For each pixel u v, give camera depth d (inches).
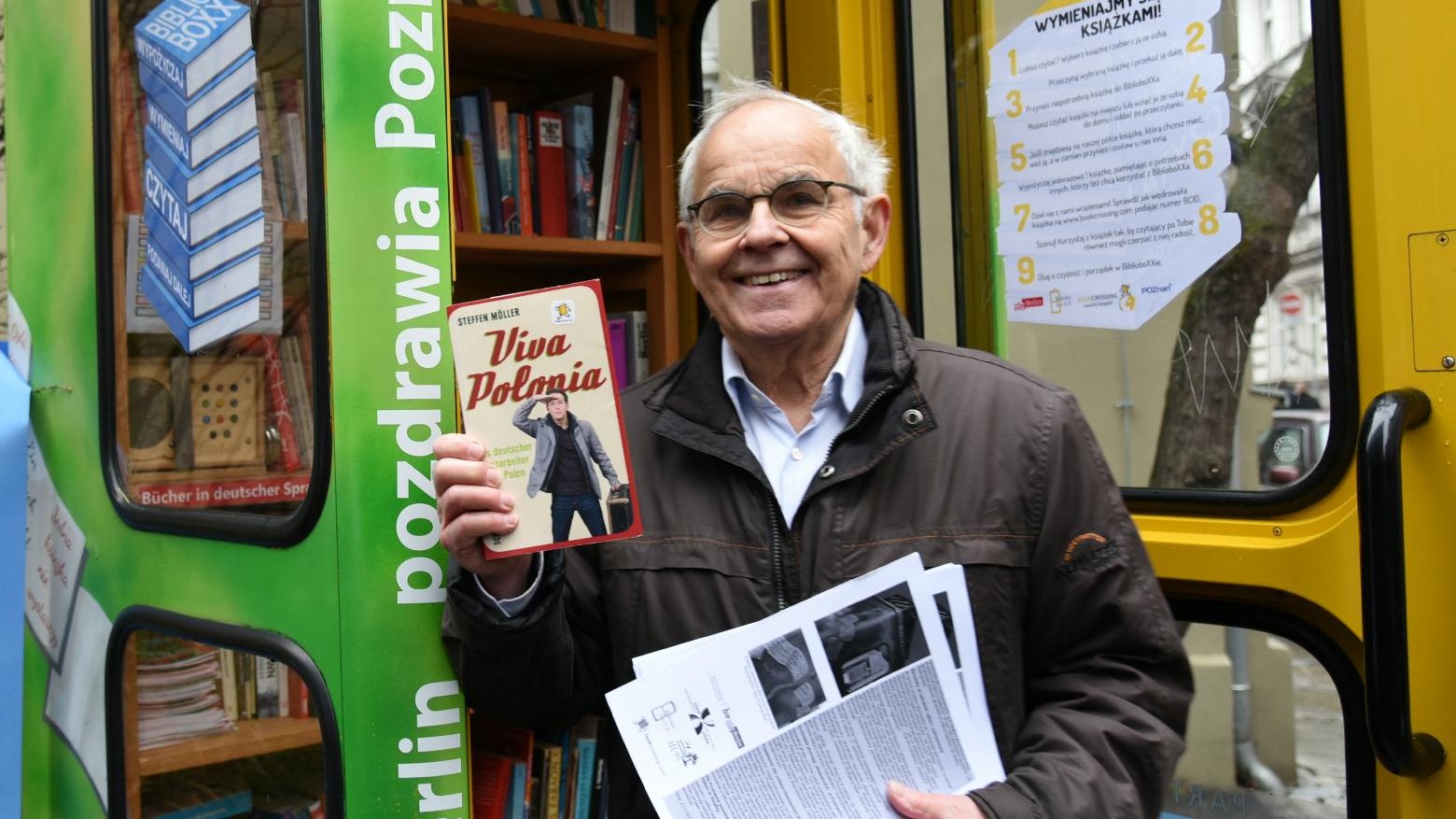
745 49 103.3
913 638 58.6
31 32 93.8
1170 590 74.7
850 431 62.1
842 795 57.0
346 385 57.0
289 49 60.6
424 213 57.3
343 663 57.6
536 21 103.7
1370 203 64.3
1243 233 70.4
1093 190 77.0
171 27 72.6
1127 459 76.2
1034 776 57.2
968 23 83.1
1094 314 77.5
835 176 63.7
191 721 71.6
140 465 76.9
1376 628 56.9
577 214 110.9
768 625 58.1
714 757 56.5
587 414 55.7
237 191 65.6
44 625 91.5
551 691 62.1
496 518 54.6
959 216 84.4
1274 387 69.6
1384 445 57.4
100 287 80.0
